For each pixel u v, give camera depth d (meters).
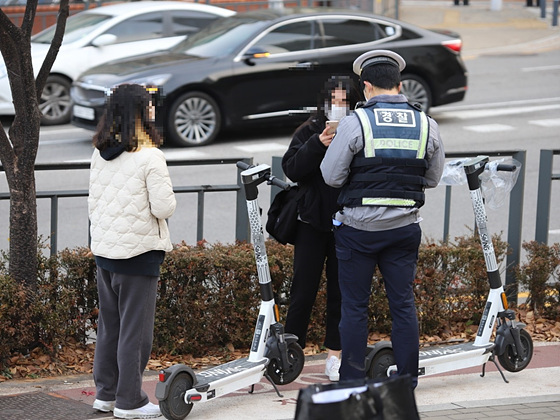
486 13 78.50
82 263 14.00
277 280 14.64
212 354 14.55
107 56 36.28
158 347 14.36
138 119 10.94
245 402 12.20
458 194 26.70
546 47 60.62
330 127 11.65
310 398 7.39
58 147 31.58
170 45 37.53
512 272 16.80
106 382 11.78
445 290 15.75
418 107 11.48
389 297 11.68
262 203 25.38
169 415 11.13
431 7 84.94
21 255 13.45
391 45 34.56
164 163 11.07
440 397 12.39
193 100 31.52
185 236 22.22
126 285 11.23
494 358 13.20
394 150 11.14
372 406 7.47
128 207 10.98
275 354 12.19
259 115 32.34
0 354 13.45
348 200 11.30
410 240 11.41
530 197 26.28
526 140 32.97
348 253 11.47
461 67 36.22
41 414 11.70
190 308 14.27
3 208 24.56
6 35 12.78
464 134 34.06
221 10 39.28
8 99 33.75
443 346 13.81
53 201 14.67
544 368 13.88
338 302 13.23
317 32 33.22
